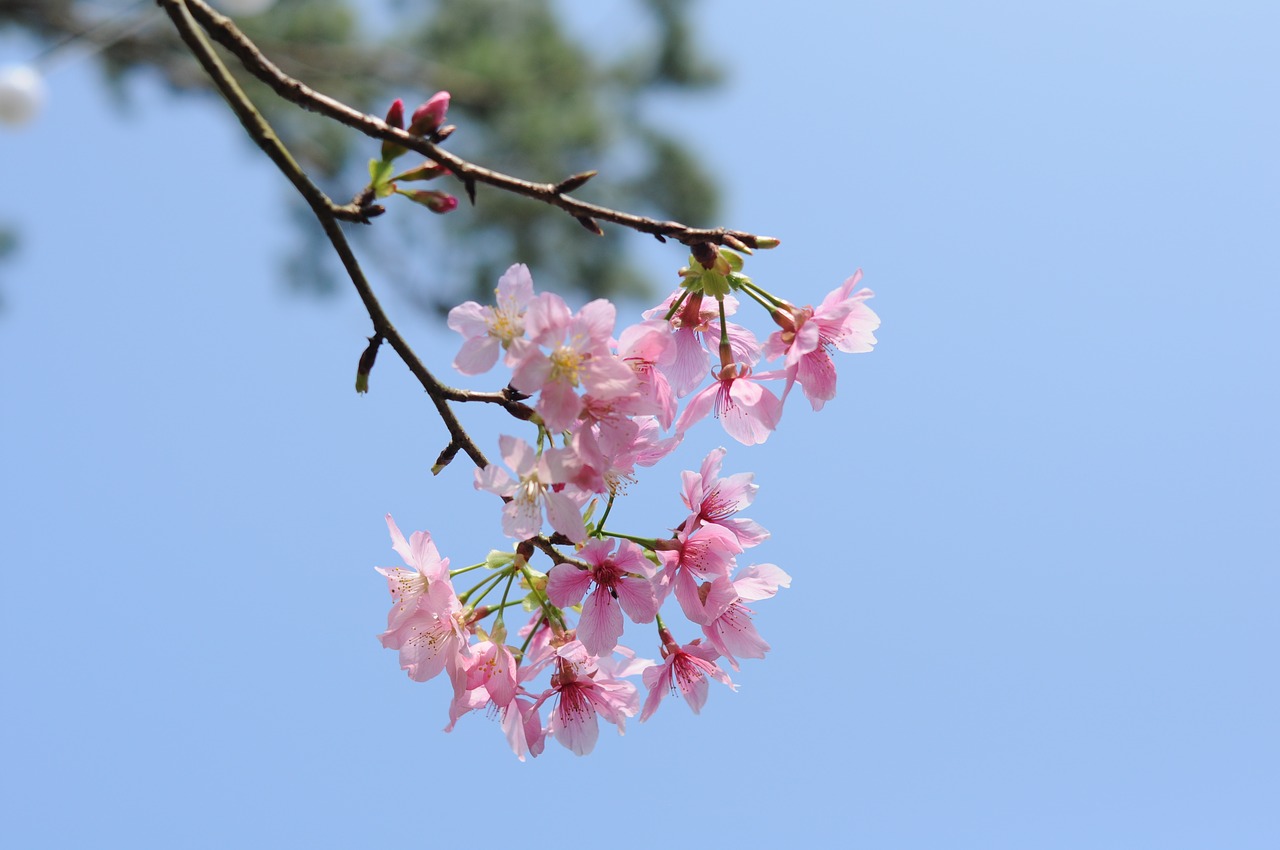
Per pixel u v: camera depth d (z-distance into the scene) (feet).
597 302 3.48
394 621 3.56
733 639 3.63
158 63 10.18
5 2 8.64
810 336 3.60
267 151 3.44
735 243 3.49
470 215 11.69
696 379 3.66
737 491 3.67
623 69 11.28
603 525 3.57
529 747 3.59
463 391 3.51
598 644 3.54
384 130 3.43
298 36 10.23
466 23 11.33
